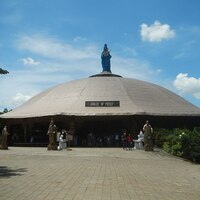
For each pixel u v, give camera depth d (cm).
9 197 1330
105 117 5628
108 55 7525
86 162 2697
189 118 5969
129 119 5634
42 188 1527
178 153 3562
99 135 5638
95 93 6256
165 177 2042
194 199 1421
